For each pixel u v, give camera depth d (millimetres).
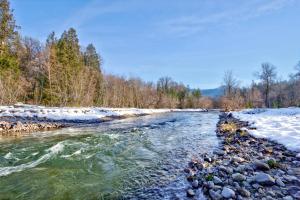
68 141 13773
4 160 9617
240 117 24562
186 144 12086
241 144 10703
